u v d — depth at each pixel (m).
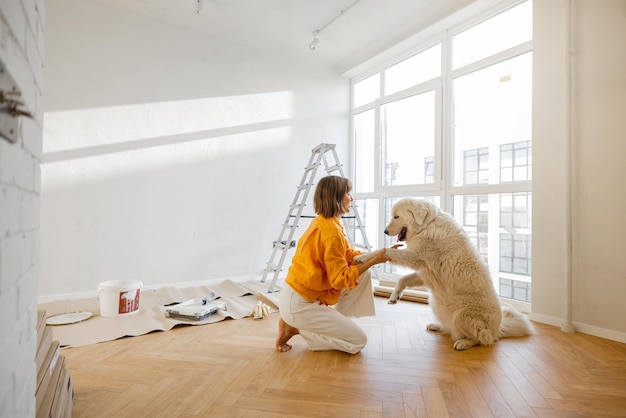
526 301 2.97
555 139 2.58
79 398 1.49
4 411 0.58
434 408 1.43
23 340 0.71
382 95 4.49
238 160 4.16
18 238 0.66
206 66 3.98
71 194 3.25
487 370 1.79
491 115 3.29
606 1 2.32
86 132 3.32
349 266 2.06
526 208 2.99
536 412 1.41
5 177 0.58
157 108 3.68
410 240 2.29
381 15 3.65
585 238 2.40
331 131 4.89
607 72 2.31
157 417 1.35
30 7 0.74
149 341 2.20
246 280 4.18
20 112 0.57
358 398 1.50
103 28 3.41
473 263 2.13
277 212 4.42
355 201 5.01
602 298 2.31
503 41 3.19
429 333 2.39
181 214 3.80
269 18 3.71
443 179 3.68
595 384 1.64
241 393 1.54
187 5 3.47
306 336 2.02
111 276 3.42
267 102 4.38
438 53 3.84
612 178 2.27
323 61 4.74
